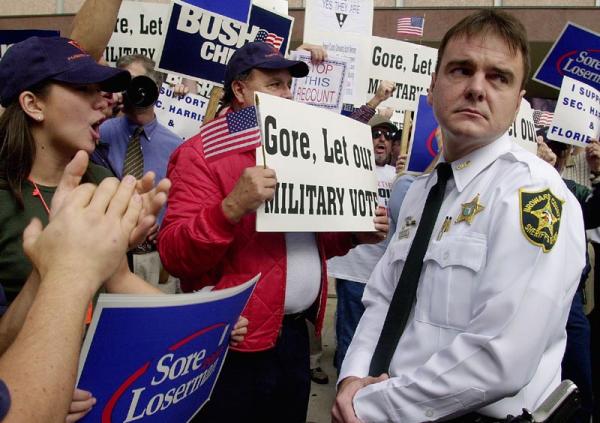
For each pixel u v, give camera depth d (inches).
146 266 130.2
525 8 306.3
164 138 145.7
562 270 56.2
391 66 180.4
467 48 63.6
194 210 83.4
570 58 172.7
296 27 320.5
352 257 164.2
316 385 180.1
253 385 84.3
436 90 67.8
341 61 151.3
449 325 60.0
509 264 55.6
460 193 64.9
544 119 253.0
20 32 147.8
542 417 55.4
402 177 150.2
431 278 62.9
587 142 164.2
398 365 63.4
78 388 46.4
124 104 136.1
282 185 79.7
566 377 132.8
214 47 133.3
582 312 134.0
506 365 53.6
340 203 88.3
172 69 130.6
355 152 93.4
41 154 70.7
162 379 52.2
